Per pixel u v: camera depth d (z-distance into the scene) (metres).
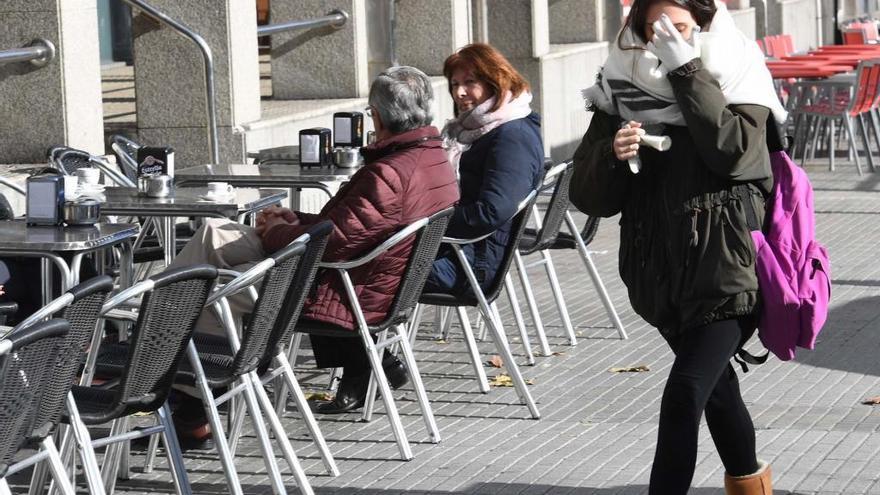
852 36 30.45
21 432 5.73
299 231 8.80
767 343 6.36
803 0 38.81
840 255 16.12
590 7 26.28
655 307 6.34
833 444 8.72
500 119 10.03
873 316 12.83
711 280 6.14
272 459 7.82
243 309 8.77
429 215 8.97
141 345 6.65
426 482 8.32
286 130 16.84
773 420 9.46
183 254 8.84
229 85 15.85
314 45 18.92
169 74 15.92
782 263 6.29
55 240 8.03
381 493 8.13
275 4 18.92
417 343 12.12
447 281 9.84
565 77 24.06
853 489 7.85
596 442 9.05
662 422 6.19
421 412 9.34
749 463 6.74
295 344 9.70
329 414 9.83
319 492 8.20
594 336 12.37
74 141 14.28
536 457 8.76
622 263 6.48
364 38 19.02
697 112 6.04
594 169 6.32
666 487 6.19
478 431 9.43
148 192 9.80
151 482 8.39
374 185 8.77
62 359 6.06
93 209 8.62
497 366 11.26
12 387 5.47
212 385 7.54
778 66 23.86
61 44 14.05
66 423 6.75
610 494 7.95
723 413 6.63
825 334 12.11
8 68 14.16
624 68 6.29
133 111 18.62
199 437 8.97
